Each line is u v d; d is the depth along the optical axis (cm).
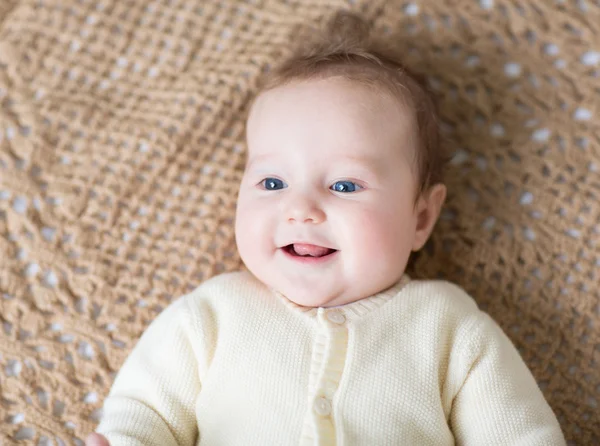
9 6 132
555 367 129
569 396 128
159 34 134
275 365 109
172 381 111
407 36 135
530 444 101
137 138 131
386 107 114
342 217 109
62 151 130
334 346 108
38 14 132
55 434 124
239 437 108
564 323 129
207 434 111
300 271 111
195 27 135
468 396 109
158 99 133
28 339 126
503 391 107
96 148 131
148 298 130
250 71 133
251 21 135
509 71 134
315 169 111
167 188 132
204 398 111
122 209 130
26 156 128
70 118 130
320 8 134
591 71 131
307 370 108
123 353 128
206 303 117
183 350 113
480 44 134
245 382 110
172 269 131
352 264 110
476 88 134
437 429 107
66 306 127
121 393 112
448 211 135
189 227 132
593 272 129
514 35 133
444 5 134
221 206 133
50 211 128
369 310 113
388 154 113
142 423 106
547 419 106
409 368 109
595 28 130
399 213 113
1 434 123
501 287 132
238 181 133
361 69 117
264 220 112
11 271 126
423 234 125
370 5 134
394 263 113
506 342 114
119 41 133
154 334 117
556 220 131
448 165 135
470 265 133
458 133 135
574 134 131
